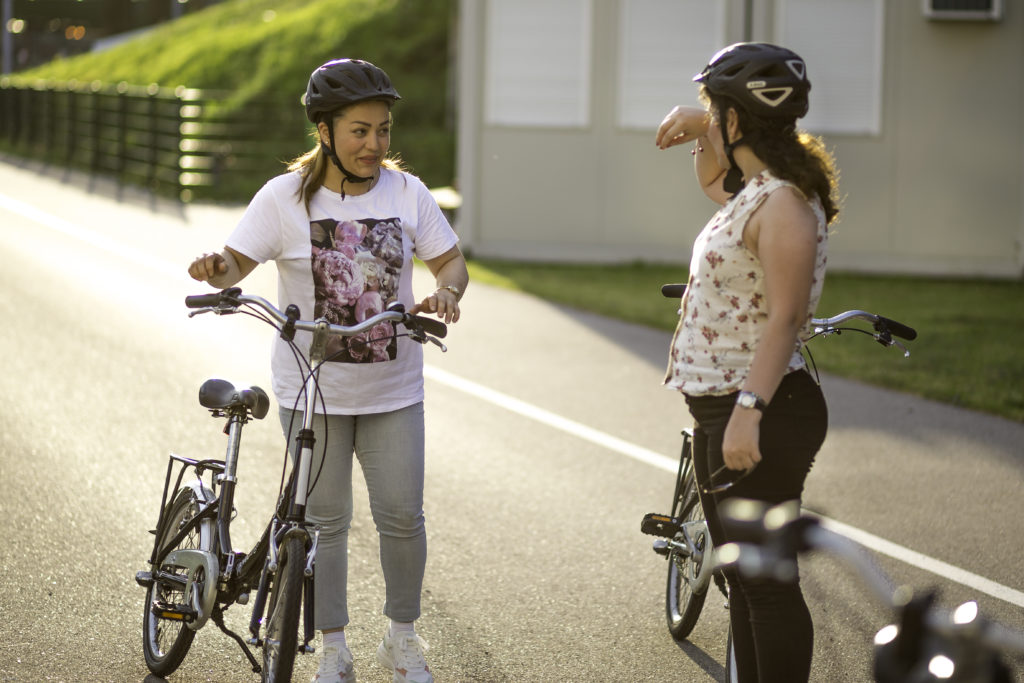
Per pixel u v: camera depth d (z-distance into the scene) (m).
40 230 18.14
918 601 2.63
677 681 4.91
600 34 18.73
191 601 4.54
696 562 5.15
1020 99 18.36
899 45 18.38
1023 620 5.65
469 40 18.83
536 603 5.71
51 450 7.72
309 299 4.55
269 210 4.51
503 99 18.94
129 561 5.96
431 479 7.64
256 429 8.55
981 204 18.53
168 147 28.55
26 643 4.99
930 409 9.98
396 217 4.61
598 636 5.36
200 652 5.00
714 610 5.73
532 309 14.26
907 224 18.62
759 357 3.67
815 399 3.88
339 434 4.59
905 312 14.76
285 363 4.61
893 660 2.59
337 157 4.43
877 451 8.63
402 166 4.96
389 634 4.77
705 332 3.90
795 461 3.81
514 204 19.11
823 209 3.86
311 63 37.31
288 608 4.07
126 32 63.88
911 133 18.48
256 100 32.88
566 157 18.97
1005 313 14.82
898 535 6.83
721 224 3.84
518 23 18.80
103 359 10.44
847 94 18.50
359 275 4.53
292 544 4.16
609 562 6.30
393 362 4.58
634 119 18.86
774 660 3.83
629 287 16.25
